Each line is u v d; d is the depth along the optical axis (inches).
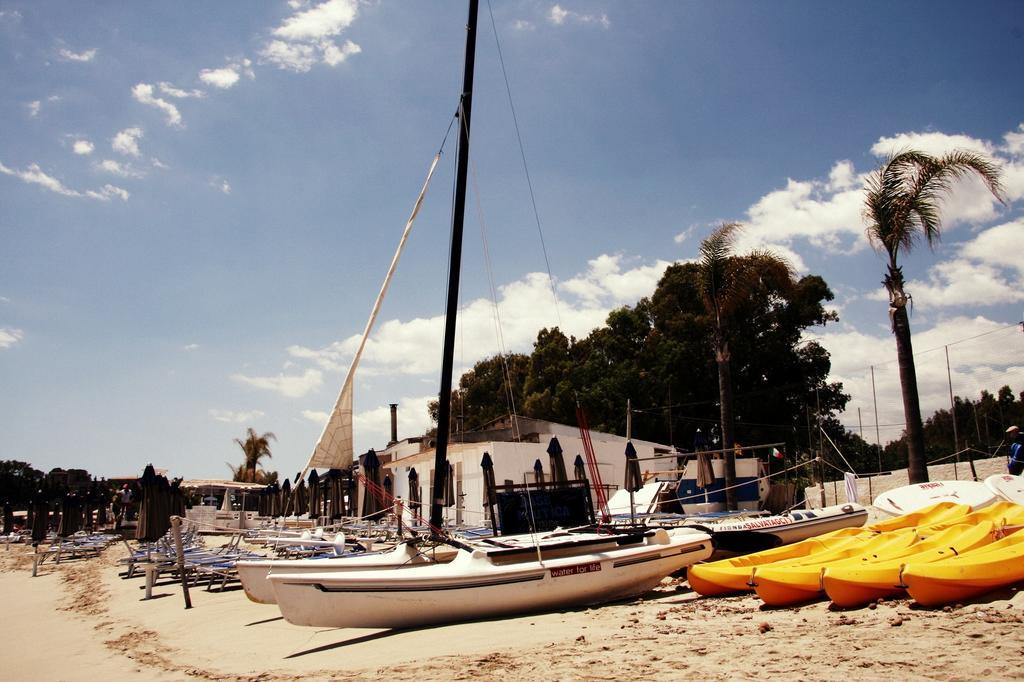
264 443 2854.3
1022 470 623.8
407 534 612.7
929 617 314.7
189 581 810.2
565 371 1990.7
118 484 2260.1
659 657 302.5
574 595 457.7
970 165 746.2
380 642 410.9
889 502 649.6
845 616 339.6
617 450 1384.1
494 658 329.4
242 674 380.8
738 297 1059.3
